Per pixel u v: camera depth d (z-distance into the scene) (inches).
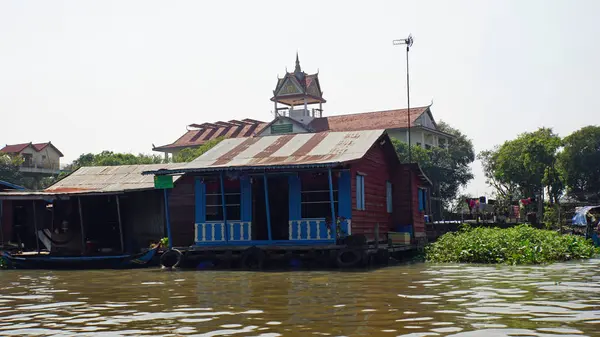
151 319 379.9
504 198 2082.9
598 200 2167.8
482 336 307.7
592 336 304.5
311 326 343.9
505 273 658.2
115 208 1083.3
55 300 490.9
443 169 2301.9
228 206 914.7
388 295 476.4
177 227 1050.1
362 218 920.9
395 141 2039.9
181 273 757.3
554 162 1972.2
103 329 350.0
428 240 1204.5
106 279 690.2
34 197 981.2
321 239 853.8
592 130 2196.1
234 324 355.6
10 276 764.0
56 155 3068.4
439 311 388.5
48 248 1125.1
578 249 936.3
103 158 2365.9
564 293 470.6
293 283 590.9
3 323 378.9
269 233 865.5
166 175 899.4
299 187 879.7
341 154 875.4
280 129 2453.2
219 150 992.9
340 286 553.0
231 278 664.4
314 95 2544.3
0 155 2498.8
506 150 2069.4
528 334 311.3
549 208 1526.8
